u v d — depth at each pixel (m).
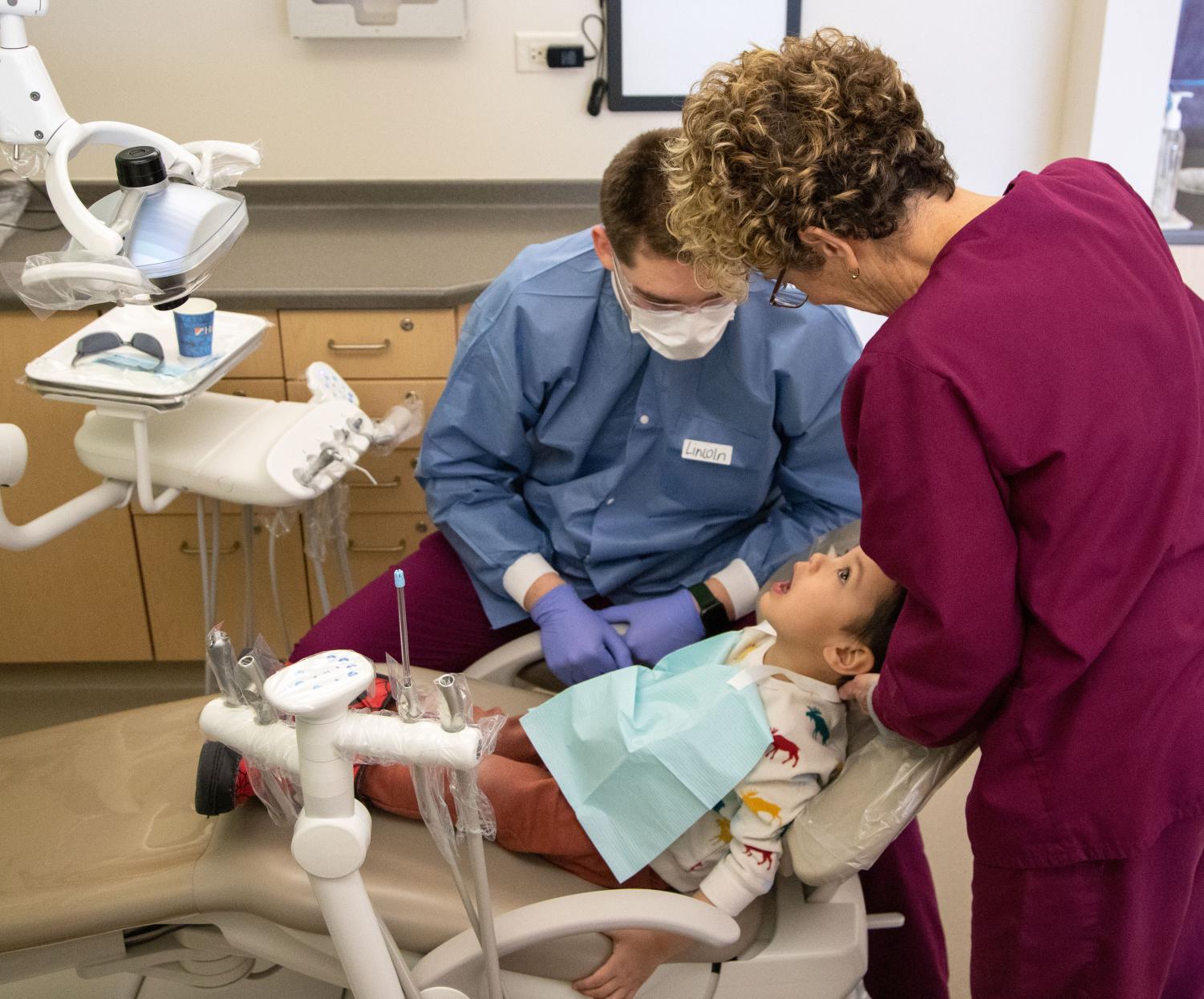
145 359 1.68
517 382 1.77
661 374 1.73
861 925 1.42
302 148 2.76
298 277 2.32
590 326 1.74
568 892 1.42
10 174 2.63
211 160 1.39
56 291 1.26
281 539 2.50
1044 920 1.24
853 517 1.82
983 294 1.08
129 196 1.26
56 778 1.49
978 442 1.08
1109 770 1.17
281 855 1.34
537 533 1.90
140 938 1.42
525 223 2.70
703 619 1.76
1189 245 2.88
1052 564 1.11
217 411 1.84
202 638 2.62
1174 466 1.12
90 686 2.72
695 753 1.40
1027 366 1.07
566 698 1.51
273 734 1.09
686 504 1.84
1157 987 1.29
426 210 2.79
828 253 1.18
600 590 1.91
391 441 2.03
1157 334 1.11
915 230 1.17
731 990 1.40
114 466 1.71
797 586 1.47
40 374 1.65
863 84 1.12
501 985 1.25
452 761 1.01
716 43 2.67
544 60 2.68
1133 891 1.21
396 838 1.43
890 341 1.10
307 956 1.36
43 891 1.33
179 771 1.50
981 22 2.72
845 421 1.17
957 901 2.14
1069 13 2.70
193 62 2.67
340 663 1.03
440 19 2.54
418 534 2.53
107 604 2.57
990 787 1.22
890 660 1.21
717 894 1.38
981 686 1.16
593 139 2.77
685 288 1.49
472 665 1.84
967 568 1.10
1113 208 1.17
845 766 1.37
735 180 1.14
